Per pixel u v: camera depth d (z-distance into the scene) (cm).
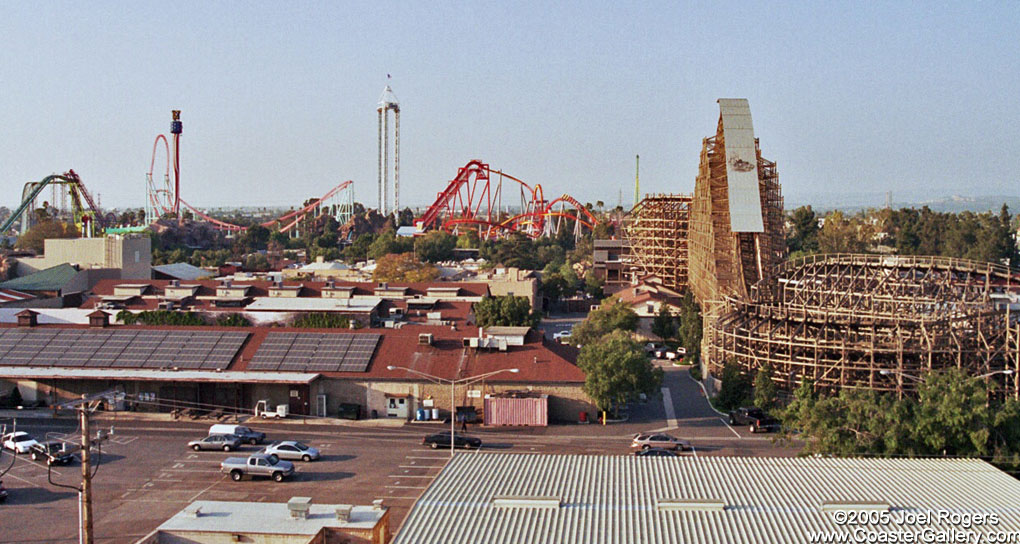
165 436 9512
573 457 5919
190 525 5631
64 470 8238
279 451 8588
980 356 10450
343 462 8550
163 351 11150
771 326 11619
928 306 12600
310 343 11250
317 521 5738
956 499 4953
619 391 10175
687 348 14938
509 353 10850
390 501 7288
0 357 11050
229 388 10638
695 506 4816
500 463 5766
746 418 10112
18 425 9869
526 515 4734
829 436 6962
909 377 10012
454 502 4938
